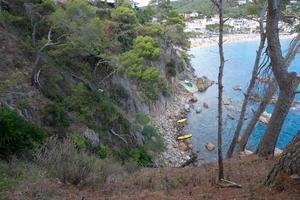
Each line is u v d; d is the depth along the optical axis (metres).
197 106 55.69
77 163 9.95
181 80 67.56
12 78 20.92
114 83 38.19
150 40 46.31
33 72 24.33
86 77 33.66
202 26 104.06
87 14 30.73
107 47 39.09
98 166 11.35
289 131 39.94
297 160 6.80
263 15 18.78
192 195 8.00
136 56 38.56
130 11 47.38
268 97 19.14
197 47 113.06
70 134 21.81
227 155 20.45
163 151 36.00
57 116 22.70
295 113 44.16
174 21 65.62
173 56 67.25
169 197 7.78
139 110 42.16
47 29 31.20
